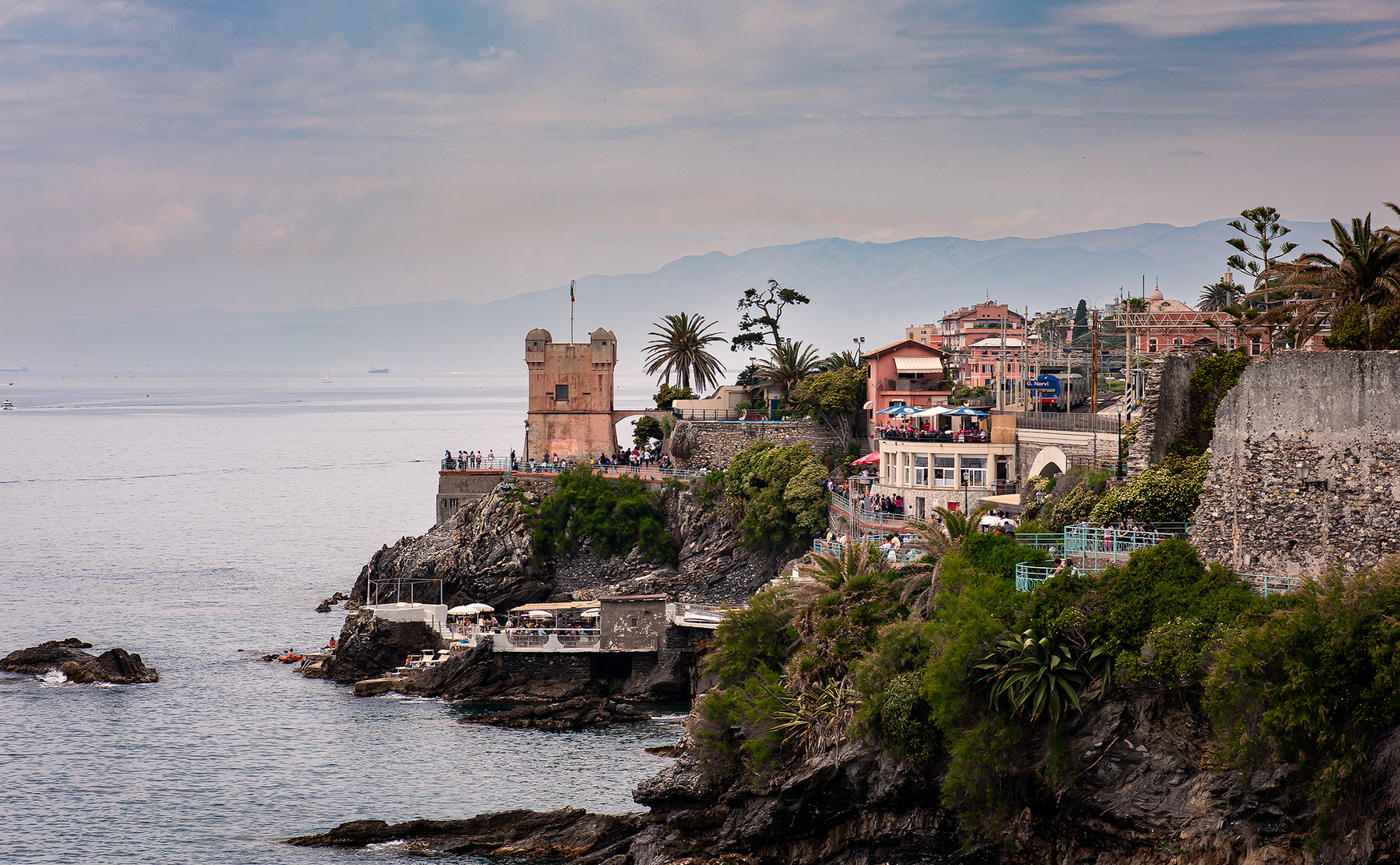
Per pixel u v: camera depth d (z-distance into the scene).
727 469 140.38
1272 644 45.06
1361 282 68.62
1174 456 70.88
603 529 140.62
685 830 67.50
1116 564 56.94
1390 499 48.53
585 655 106.44
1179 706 50.22
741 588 129.38
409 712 102.19
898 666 59.91
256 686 110.69
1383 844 42.47
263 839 74.56
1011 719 53.94
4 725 98.12
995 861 54.03
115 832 75.88
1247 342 94.06
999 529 73.12
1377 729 43.59
